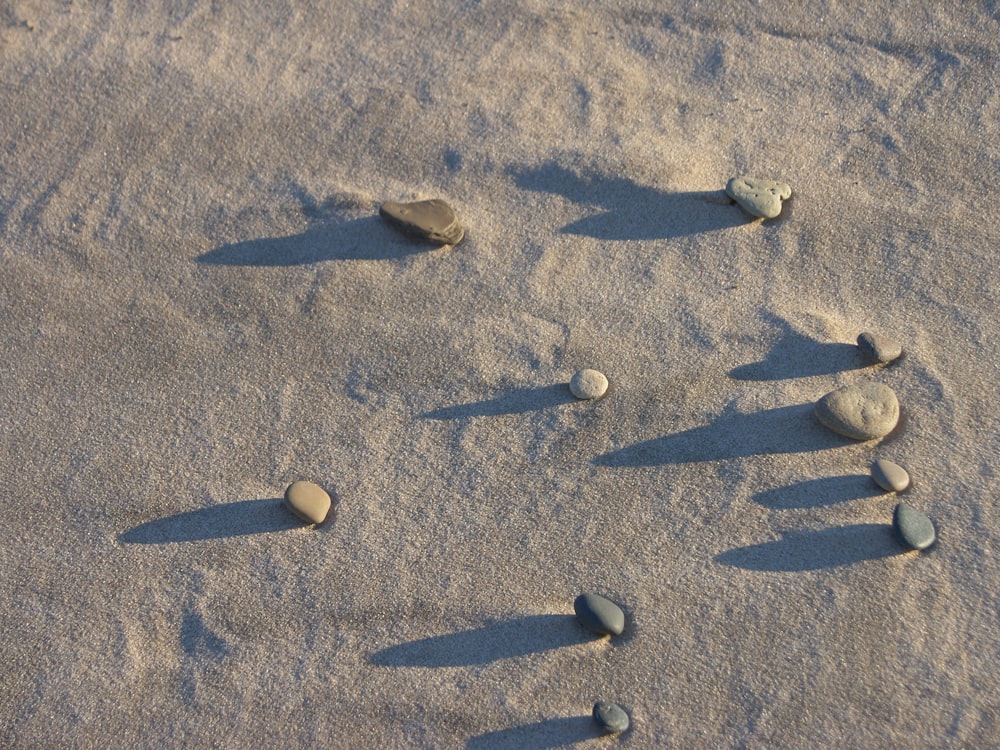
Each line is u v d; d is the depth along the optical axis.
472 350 2.32
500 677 1.90
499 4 2.91
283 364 2.32
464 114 2.70
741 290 2.40
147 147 2.65
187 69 2.78
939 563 1.99
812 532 2.04
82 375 2.31
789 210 2.52
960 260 2.42
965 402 2.19
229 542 2.08
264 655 1.94
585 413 2.22
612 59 2.82
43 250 2.49
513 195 2.58
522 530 2.07
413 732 1.85
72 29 2.86
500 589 2.00
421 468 2.16
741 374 2.26
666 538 2.04
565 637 1.94
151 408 2.26
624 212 2.54
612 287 2.41
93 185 2.59
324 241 2.50
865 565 1.99
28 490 2.15
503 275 2.44
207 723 1.87
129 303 2.42
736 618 1.95
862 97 2.74
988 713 1.81
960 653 1.88
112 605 2.01
